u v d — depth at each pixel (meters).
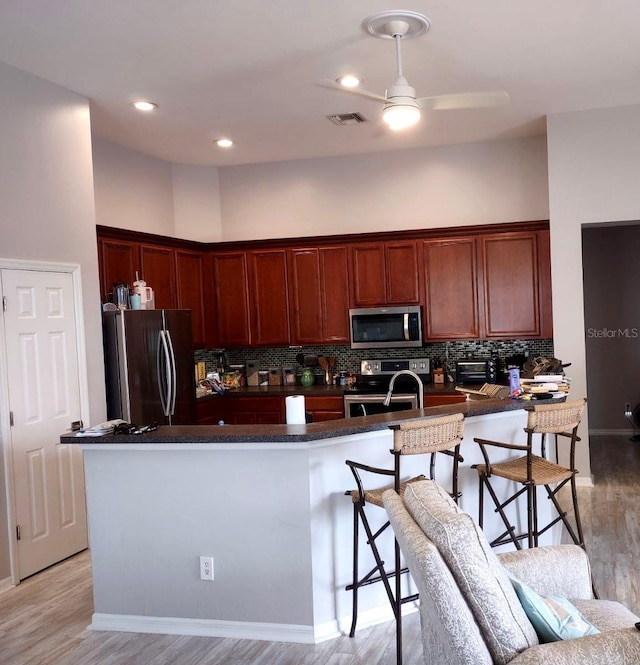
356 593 3.07
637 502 4.87
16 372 3.89
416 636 3.03
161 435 3.07
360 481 2.92
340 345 6.61
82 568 4.09
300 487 3.00
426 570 1.68
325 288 6.27
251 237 6.78
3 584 3.78
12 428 3.86
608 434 7.58
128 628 3.22
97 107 4.75
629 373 7.52
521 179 6.13
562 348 5.36
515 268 5.88
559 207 5.33
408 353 6.49
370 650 2.92
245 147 6.03
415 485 2.17
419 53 3.98
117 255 5.16
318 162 6.61
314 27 3.57
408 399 5.78
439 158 6.32
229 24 3.50
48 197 4.16
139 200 6.04
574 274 5.32
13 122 3.92
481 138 6.09
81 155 4.46
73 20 3.38
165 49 3.79
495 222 6.21
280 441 2.92
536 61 4.17
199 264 6.43
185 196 6.66
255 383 6.76
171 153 6.16
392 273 6.14
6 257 3.83
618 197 5.21
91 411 4.45
